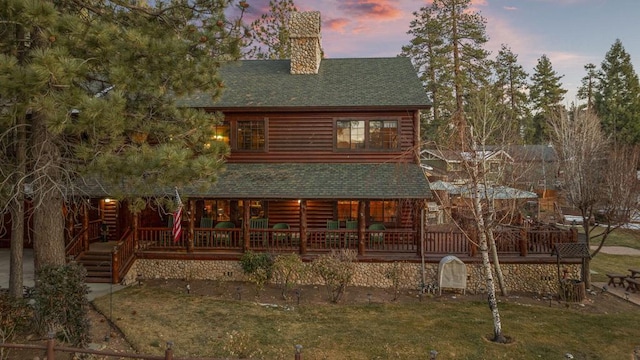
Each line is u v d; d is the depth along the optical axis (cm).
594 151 1983
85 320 843
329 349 892
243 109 1684
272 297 1318
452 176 1447
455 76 3219
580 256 1430
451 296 1384
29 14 616
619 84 4734
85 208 1501
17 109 644
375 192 1463
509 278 1477
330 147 1712
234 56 1019
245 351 863
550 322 1116
